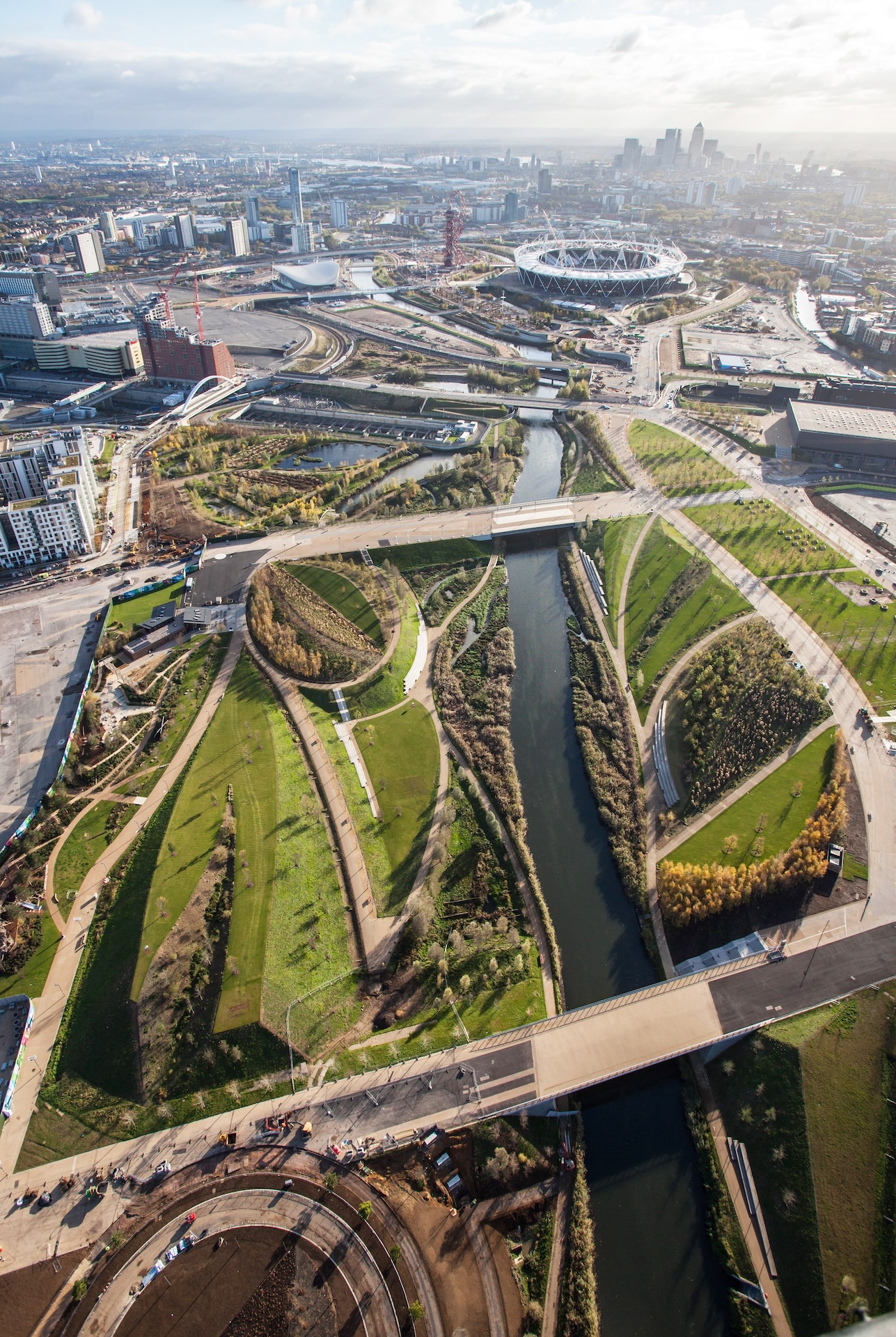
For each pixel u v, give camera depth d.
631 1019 171.75
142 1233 141.62
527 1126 157.88
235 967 179.62
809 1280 137.75
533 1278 140.00
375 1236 140.38
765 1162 153.38
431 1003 179.00
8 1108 161.75
